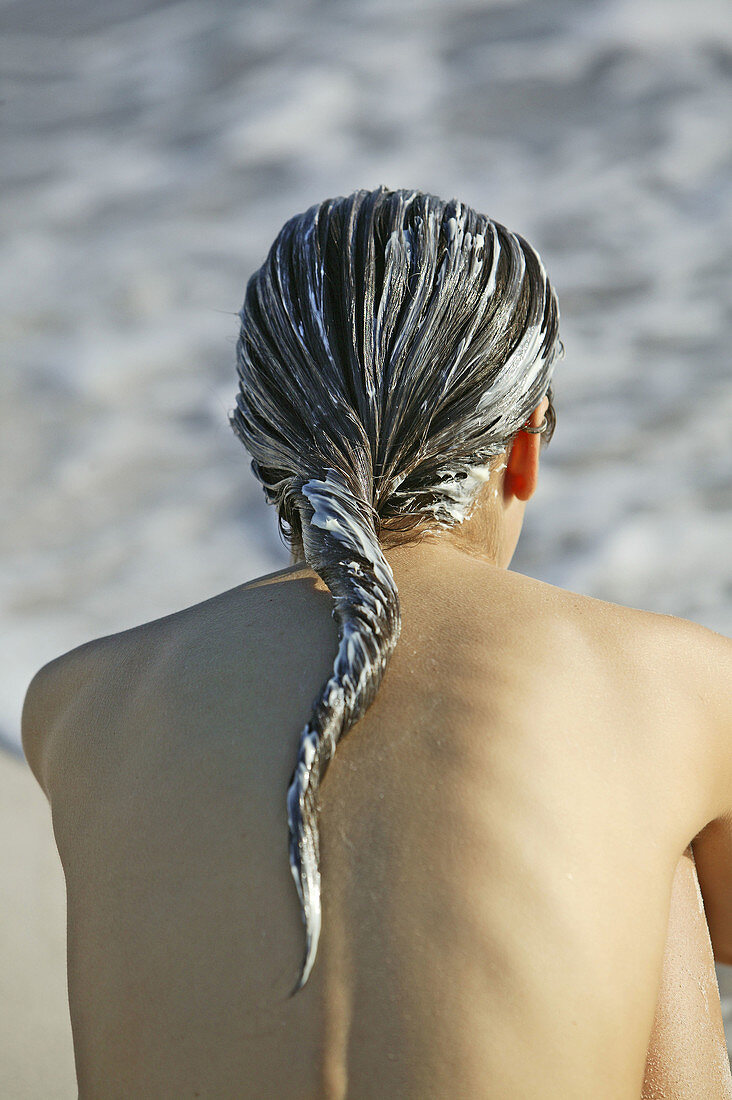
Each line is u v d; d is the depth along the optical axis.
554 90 24.80
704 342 17.17
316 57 26.95
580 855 3.47
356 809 3.45
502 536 4.80
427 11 28.14
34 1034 6.29
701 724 3.96
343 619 3.63
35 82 27.78
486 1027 3.15
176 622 4.33
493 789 3.48
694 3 26.78
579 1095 3.21
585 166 22.47
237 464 15.01
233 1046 3.25
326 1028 3.18
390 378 4.15
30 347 17.89
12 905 7.16
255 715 3.72
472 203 21.67
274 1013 3.24
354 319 4.22
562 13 27.23
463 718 3.61
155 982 3.43
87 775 4.02
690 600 12.15
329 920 3.30
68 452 15.35
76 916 3.76
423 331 4.19
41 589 12.62
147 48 28.80
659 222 20.62
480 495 4.57
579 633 3.99
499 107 24.47
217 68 27.25
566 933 3.33
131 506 14.22
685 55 25.41
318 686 3.73
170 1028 3.35
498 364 4.31
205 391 16.67
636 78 24.88
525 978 3.23
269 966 3.29
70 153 24.58
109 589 12.62
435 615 3.96
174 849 3.57
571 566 12.84
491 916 3.28
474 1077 3.10
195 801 3.62
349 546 3.80
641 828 3.64
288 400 4.24
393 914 3.28
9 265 20.44
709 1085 4.13
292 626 3.97
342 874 3.35
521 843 3.41
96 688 4.27
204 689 3.88
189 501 14.27
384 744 3.56
